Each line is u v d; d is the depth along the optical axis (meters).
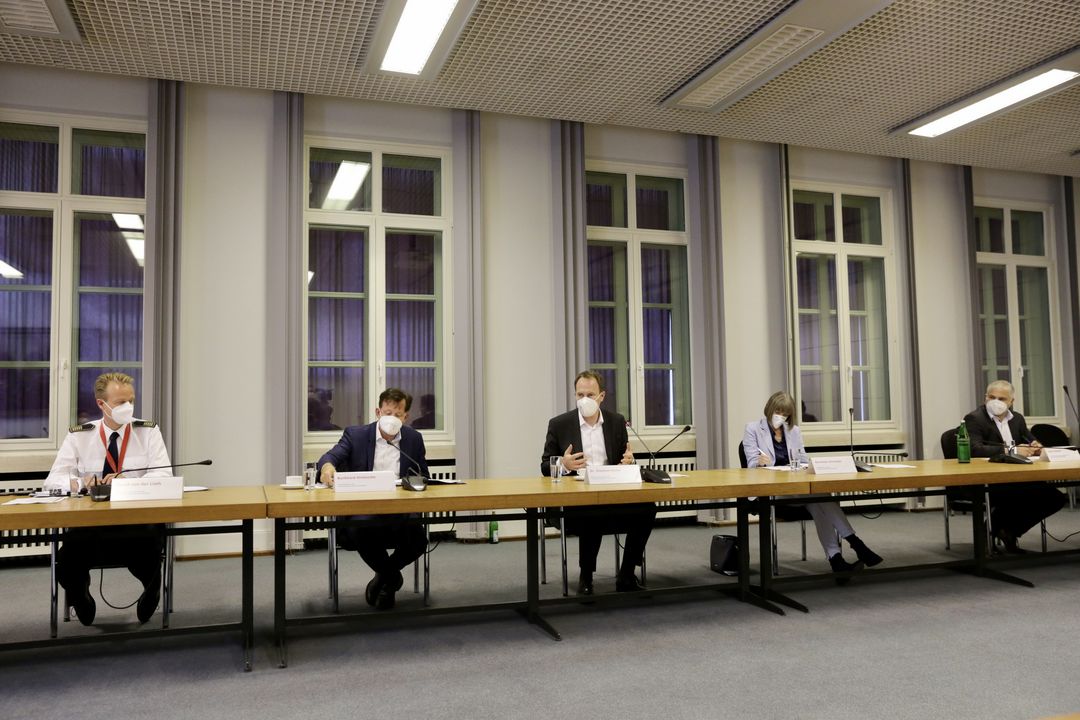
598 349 6.31
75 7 4.16
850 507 6.73
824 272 7.02
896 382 7.10
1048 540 5.32
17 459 4.81
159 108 5.10
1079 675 2.65
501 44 4.70
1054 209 7.79
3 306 5.01
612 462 3.96
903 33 4.66
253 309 5.32
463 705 2.42
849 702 2.41
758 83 5.25
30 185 5.09
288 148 5.35
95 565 3.14
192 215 5.23
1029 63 5.07
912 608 3.57
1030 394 7.72
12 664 2.84
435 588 4.04
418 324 5.85
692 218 6.41
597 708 2.38
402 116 5.75
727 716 2.31
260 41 4.58
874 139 6.47
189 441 5.14
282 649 2.86
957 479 3.76
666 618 3.43
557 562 4.73
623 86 5.34
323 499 2.84
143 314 5.07
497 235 5.90
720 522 6.17
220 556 5.11
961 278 7.36
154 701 2.46
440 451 5.70
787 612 3.53
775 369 6.61
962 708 2.36
